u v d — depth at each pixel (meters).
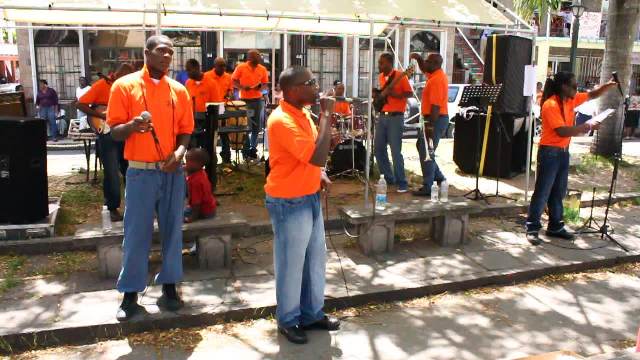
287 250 3.68
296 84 3.40
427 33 18.64
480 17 6.32
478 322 4.25
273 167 3.60
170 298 4.16
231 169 8.79
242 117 8.45
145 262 3.95
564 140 5.57
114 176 5.82
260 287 4.60
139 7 5.40
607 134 10.19
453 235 5.71
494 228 6.36
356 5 5.94
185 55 16.52
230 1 5.61
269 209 3.69
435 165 7.32
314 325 4.08
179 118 3.92
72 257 5.20
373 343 3.90
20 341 3.74
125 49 16.22
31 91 15.98
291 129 3.40
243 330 4.05
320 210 3.81
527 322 4.26
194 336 3.95
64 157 10.70
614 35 9.70
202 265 4.98
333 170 8.47
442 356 3.73
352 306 4.48
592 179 8.77
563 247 5.74
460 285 4.82
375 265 5.16
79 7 5.40
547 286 4.98
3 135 5.20
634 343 3.96
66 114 16.05
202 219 5.07
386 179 7.88
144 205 3.85
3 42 21.19
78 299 4.30
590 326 4.21
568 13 22.33
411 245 5.74
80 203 6.80
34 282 4.63
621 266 5.48
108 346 3.80
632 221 6.77
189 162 4.96
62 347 3.79
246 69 9.54
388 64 7.40
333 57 17.91
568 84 5.40
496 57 8.34
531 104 6.99
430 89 6.96
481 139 8.66
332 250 5.58
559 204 5.93
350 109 8.57
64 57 16.05
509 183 8.27
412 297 4.67
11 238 5.32
